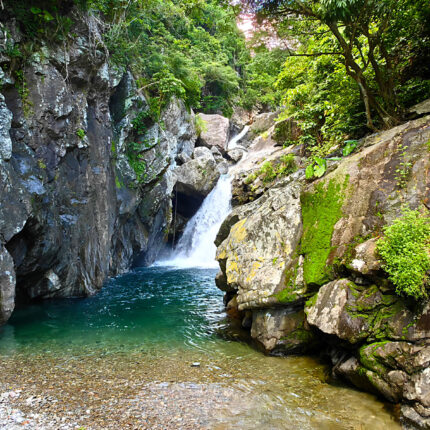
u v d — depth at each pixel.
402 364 3.37
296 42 6.96
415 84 7.17
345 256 4.55
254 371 4.55
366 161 5.07
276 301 5.05
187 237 18.44
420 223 3.76
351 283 4.25
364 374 3.74
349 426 3.25
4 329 6.55
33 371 4.56
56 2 7.77
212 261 16.77
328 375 4.34
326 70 10.04
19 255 6.99
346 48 5.87
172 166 16.33
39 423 3.28
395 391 3.41
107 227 10.40
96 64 9.41
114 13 10.43
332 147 10.70
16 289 7.95
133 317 7.39
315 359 4.92
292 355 5.09
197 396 3.87
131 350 5.43
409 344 3.39
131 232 13.45
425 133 4.70
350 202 4.95
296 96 13.32
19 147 7.00
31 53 7.40
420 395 3.08
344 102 8.96
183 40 17.12
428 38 7.32
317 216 5.29
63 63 8.12
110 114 11.71
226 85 24.47
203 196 17.27
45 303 8.50
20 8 7.14
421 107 6.09
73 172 8.79
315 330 4.80
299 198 5.79
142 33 13.11
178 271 13.75
